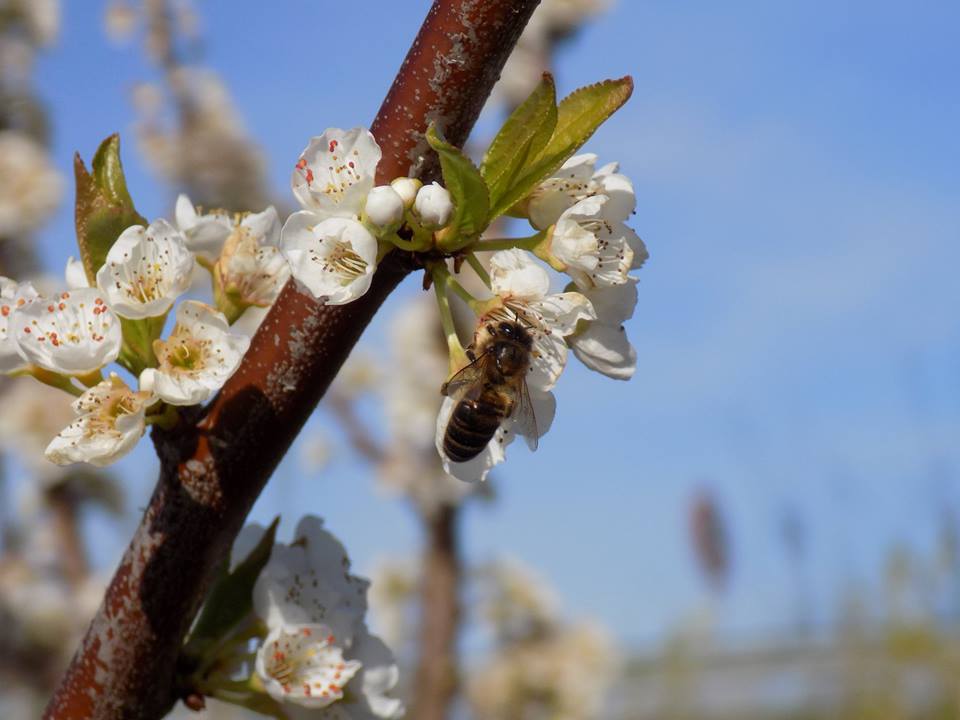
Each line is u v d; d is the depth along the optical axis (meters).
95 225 0.16
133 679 0.16
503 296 0.16
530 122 0.15
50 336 0.16
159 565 0.16
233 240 0.18
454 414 0.18
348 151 0.16
